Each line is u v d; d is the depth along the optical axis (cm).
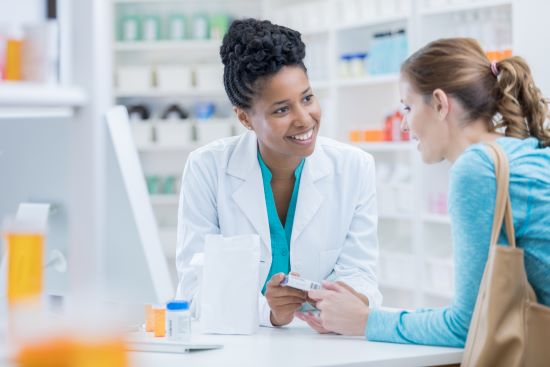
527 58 373
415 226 485
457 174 153
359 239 205
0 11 114
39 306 91
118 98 655
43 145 150
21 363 85
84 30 98
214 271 178
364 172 208
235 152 205
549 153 157
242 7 645
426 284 484
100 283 97
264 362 146
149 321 171
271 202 202
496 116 167
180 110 632
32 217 139
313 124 182
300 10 573
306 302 183
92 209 100
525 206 151
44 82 106
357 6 529
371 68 519
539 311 145
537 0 369
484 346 144
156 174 652
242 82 182
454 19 483
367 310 169
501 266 144
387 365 149
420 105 166
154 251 162
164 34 654
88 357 85
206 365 144
